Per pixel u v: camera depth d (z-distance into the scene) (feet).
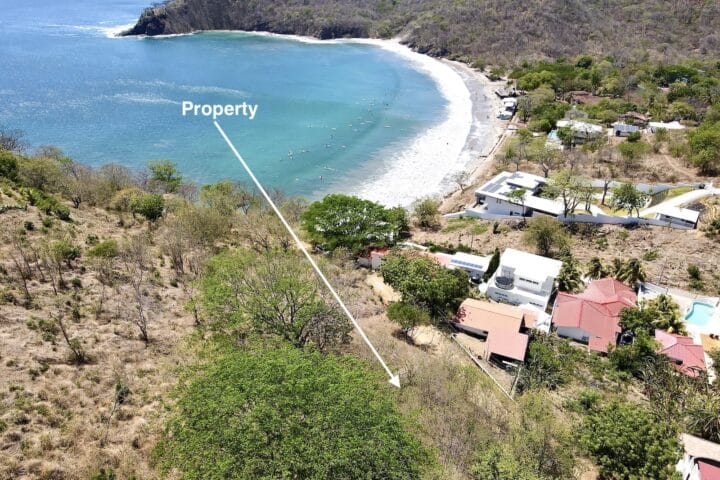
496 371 167.63
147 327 138.62
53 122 456.45
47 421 102.12
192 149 408.26
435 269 207.00
